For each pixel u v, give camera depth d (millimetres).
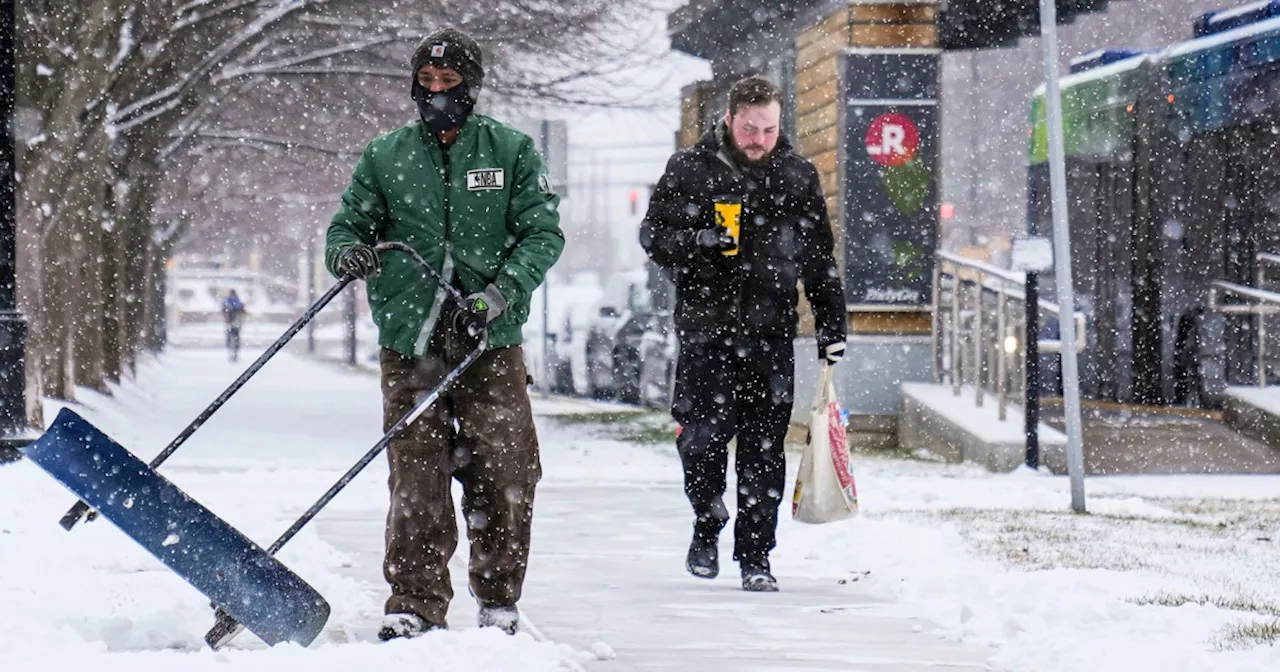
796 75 50781
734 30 55125
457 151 15250
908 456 43688
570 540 24578
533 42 57344
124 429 49062
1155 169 48250
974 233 99688
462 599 17984
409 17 56906
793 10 49500
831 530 24562
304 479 33344
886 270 46656
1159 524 26516
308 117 69062
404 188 15148
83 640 14086
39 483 27656
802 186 19062
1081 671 13812
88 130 49906
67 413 13820
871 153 46656
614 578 20438
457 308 14836
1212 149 45906
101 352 60688
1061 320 29828
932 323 46406
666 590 19344
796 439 48625
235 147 78875
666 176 19078
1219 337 46094
